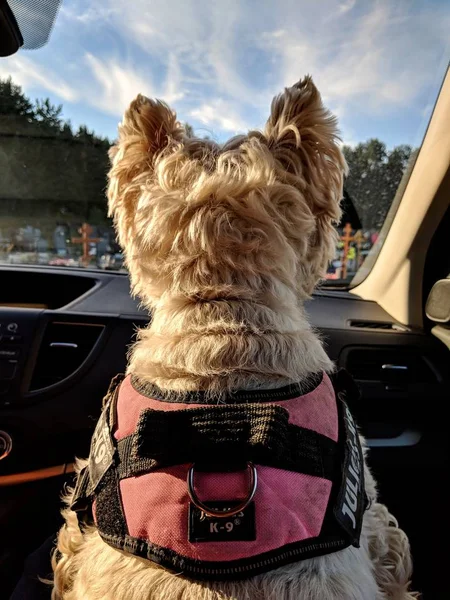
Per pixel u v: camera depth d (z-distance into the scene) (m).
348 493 0.27
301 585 0.25
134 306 0.61
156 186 0.38
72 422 0.56
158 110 0.40
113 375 0.57
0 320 0.57
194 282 0.34
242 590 0.24
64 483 0.55
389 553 0.41
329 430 0.29
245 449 0.25
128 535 0.25
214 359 0.31
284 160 0.40
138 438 0.26
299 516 0.25
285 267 0.36
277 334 0.33
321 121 0.39
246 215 0.35
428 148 0.62
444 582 0.56
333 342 0.61
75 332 0.58
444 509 0.60
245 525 0.24
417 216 0.63
